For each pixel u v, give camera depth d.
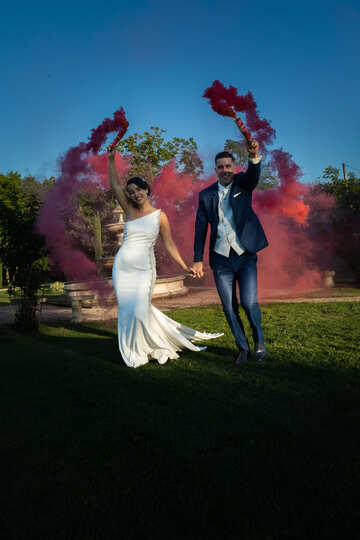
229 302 3.93
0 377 3.53
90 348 4.90
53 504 1.60
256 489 1.65
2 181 26.66
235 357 4.03
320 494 1.60
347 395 2.69
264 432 2.18
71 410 2.64
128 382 3.25
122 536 1.40
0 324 7.57
